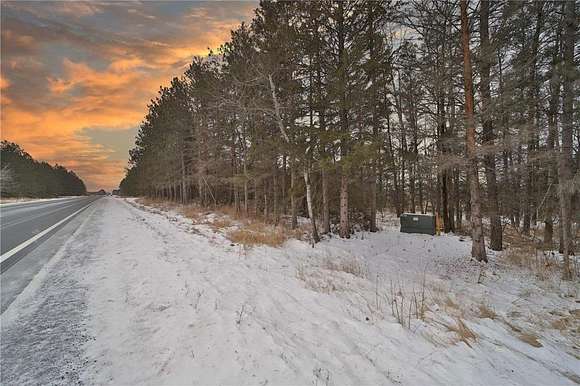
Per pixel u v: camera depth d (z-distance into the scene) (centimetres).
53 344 377
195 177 2639
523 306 670
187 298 532
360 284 700
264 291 593
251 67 1230
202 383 309
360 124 1344
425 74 1247
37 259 807
